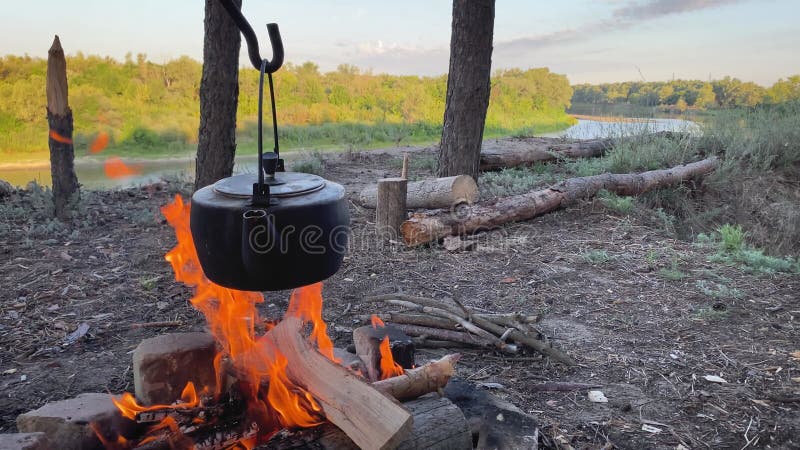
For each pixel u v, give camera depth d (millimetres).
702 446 2234
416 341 3100
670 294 3951
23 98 26578
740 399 2588
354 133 18984
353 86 42344
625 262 4668
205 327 3309
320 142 17031
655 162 8508
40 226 5367
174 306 3635
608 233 5566
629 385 2721
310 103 38250
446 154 6781
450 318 3145
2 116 26172
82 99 29469
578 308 3725
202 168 5863
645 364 2936
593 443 2250
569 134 11297
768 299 3830
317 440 1790
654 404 2549
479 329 3033
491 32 6465
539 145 10492
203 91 5711
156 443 1800
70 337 3164
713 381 2752
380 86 43438
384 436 1621
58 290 3885
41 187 6496
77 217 5867
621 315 3598
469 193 6086
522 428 2078
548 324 3471
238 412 1949
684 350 3096
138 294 3836
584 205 6461
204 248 1529
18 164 22578
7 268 4320
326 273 1591
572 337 3275
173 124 29094
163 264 4469
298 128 18609
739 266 4543
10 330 3246
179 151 24719
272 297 3811
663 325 3438
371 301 3768
